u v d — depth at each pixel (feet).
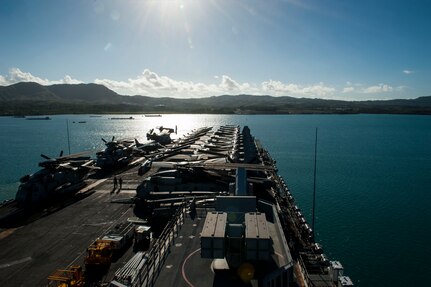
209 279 84.53
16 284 109.81
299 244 133.69
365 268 166.71
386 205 261.03
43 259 126.11
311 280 101.40
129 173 270.26
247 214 95.50
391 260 174.60
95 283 109.81
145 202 181.57
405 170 396.98
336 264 100.99
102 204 189.57
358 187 314.96
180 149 338.95
